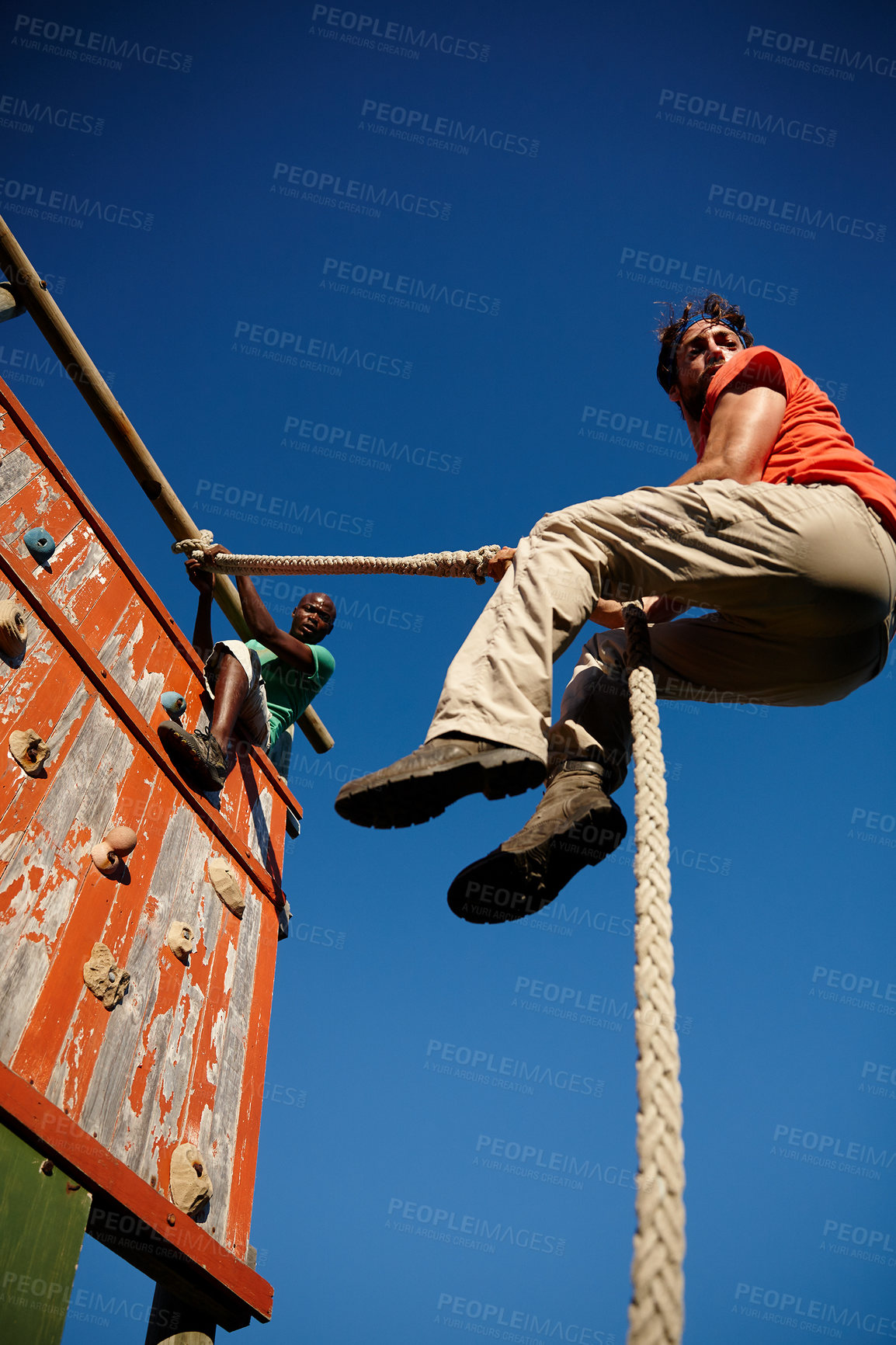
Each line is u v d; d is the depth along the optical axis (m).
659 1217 1.24
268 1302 3.43
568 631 2.26
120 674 4.13
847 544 2.34
